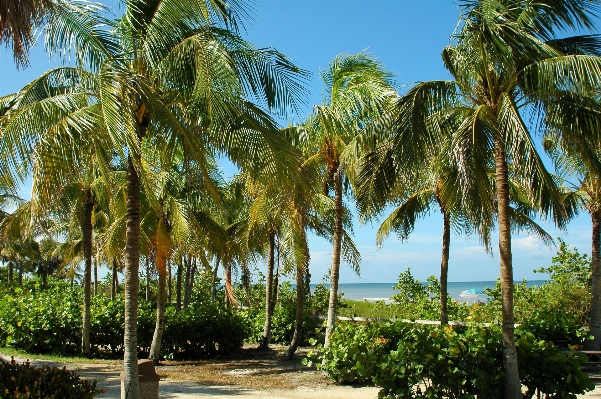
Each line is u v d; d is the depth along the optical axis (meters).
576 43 8.05
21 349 15.04
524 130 7.27
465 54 7.87
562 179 14.41
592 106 7.56
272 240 17.69
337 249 12.14
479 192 8.42
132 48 7.56
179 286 19.02
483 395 7.62
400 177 8.91
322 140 11.96
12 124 6.32
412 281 21.47
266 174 7.06
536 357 7.92
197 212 14.84
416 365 7.77
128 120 6.31
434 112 8.25
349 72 11.86
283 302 21.00
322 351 10.95
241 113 6.97
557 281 18.09
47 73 7.30
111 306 15.88
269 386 10.75
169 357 15.59
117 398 8.99
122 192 12.94
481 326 8.60
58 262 49.94
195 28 7.11
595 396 9.50
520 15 7.95
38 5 5.93
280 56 7.39
